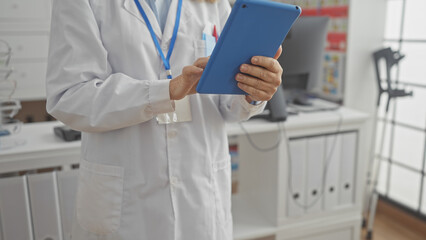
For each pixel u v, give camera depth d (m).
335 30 2.51
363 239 2.44
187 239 1.02
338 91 2.54
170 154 0.97
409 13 2.46
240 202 2.28
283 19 0.77
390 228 2.56
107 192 0.98
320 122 1.92
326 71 2.65
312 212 2.04
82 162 1.02
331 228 2.10
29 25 2.65
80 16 0.88
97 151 0.98
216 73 0.81
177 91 0.85
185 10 1.01
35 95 2.76
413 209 2.54
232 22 0.72
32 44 2.68
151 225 0.99
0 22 2.58
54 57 0.90
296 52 2.04
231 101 1.06
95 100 0.87
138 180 0.97
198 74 0.81
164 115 0.96
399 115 2.62
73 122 0.91
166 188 0.98
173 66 0.99
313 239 2.08
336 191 2.08
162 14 1.02
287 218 2.00
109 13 0.93
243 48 0.78
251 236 1.94
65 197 1.62
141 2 0.95
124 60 0.94
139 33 0.94
